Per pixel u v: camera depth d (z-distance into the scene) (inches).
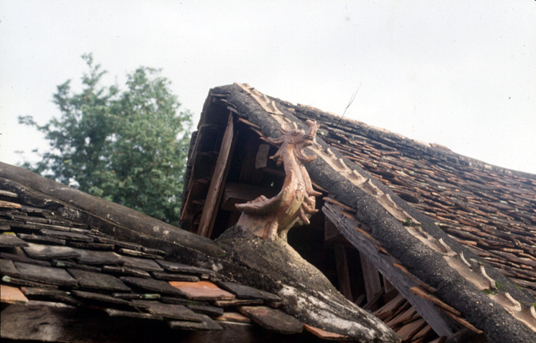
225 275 109.1
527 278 153.8
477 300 115.1
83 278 77.3
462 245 151.0
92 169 799.1
